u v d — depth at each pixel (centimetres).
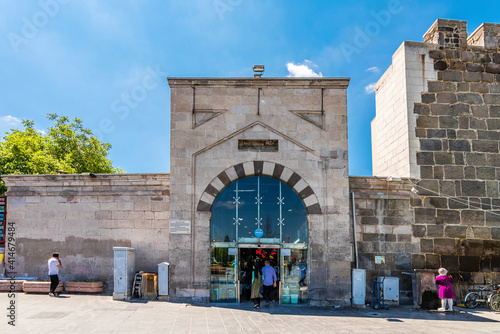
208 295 1297
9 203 1455
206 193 1340
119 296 1284
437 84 1495
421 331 955
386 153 1698
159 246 1411
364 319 1108
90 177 1428
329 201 1338
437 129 1467
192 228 1323
